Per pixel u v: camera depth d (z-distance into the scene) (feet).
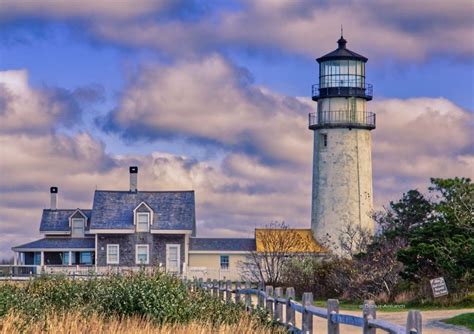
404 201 413.18
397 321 212.43
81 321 163.94
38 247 543.80
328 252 474.90
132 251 536.01
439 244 290.35
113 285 201.87
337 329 126.21
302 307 148.97
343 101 519.60
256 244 511.81
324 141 522.88
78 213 553.23
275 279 430.20
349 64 522.06
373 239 398.62
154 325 170.30
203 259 536.01
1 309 172.86
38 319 166.81
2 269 440.86
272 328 169.78
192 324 165.48
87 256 546.67
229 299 222.69
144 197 551.59
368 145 526.16
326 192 518.78
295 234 513.45
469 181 309.01
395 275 319.27
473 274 278.67
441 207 305.12
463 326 196.54
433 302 273.95
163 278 205.36
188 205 546.26
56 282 220.02
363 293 323.78
